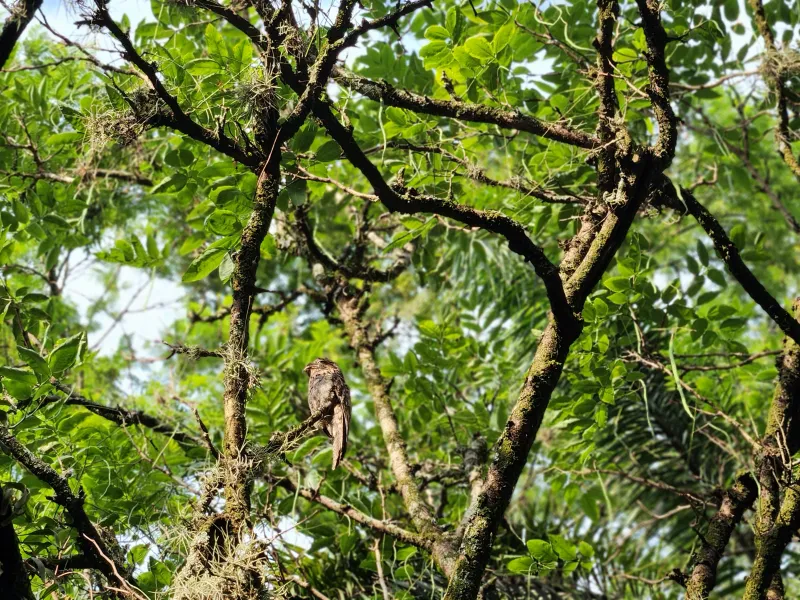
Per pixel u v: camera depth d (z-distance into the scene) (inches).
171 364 341.1
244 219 200.5
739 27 290.8
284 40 180.4
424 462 259.6
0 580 144.9
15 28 164.2
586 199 229.8
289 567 245.1
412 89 262.1
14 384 174.9
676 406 293.3
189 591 155.2
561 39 262.8
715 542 204.1
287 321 378.0
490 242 294.7
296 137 192.9
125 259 246.5
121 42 169.0
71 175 287.1
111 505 209.3
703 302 249.1
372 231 293.4
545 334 175.9
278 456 177.8
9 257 242.5
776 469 205.6
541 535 269.6
